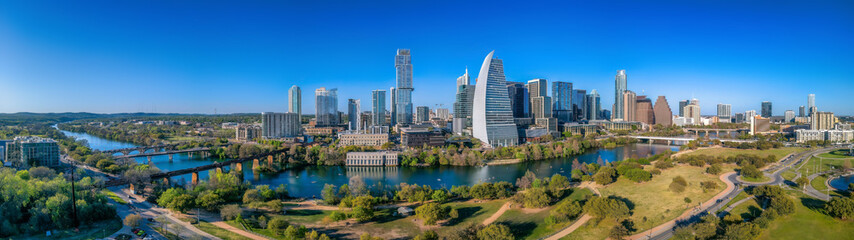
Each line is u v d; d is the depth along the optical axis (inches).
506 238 7854.3
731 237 7455.7
